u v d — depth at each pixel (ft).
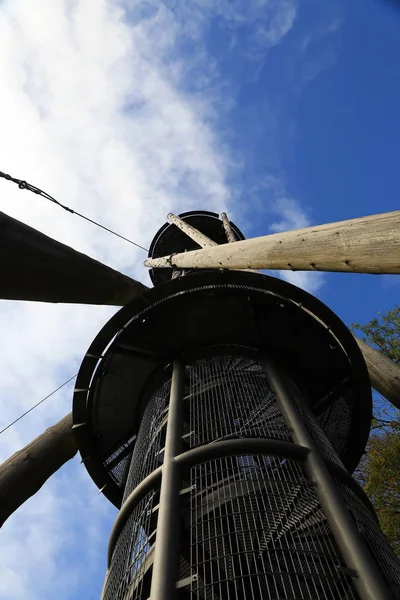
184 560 13.50
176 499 13.67
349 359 23.57
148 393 23.75
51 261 16.78
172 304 23.29
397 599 10.52
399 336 54.19
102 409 24.56
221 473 15.12
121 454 25.31
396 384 25.96
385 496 39.24
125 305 22.91
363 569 10.84
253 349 23.66
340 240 14.29
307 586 11.07
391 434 45.21
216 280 22.91
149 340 24.00
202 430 17.48
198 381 21.02
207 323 23.86
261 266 21.91
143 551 13.70
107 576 15.47
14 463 23.71
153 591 10.46
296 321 23.66
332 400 24.53
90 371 23.81
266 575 11.88
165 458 15.60
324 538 12.80
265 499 14.24
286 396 18.80
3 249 14.62
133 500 15.87
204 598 11.72
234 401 19.08
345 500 14.23
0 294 15.53
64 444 25.72
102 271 21.24
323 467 14.57
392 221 12.17
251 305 23.44
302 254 16.85
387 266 12.30
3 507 21.91
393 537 37.83
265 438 15.61
